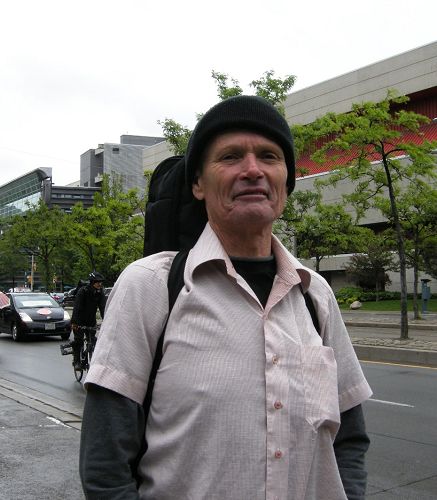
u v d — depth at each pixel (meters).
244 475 1.42
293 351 1.55
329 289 1.86
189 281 1.58
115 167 93.25
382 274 34.62
